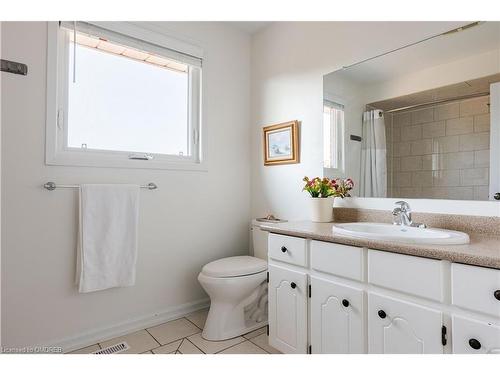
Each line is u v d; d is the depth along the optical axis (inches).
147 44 83.6
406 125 65.1
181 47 89.6
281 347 64.3
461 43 57.6
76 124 74.7
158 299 85.3
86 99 76.4
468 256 37.9
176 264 89.0
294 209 90.2
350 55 75.7
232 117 102.7
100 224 72.1
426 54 62.2
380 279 47.4
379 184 69.4
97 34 75.0
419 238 45.0
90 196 71.1
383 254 47.0
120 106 82.0
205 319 87.6
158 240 85.4
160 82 89.6
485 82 54.4
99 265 71.4
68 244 71.1
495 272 35.9
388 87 68.2
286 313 63.3
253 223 94.9
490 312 36.2
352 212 74.6
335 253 53.9
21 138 65.2
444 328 40.3
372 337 48.2
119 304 78.3
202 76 95.0
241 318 79.0
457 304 39.0
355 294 50.6
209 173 96.6
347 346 51.7
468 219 55.0
